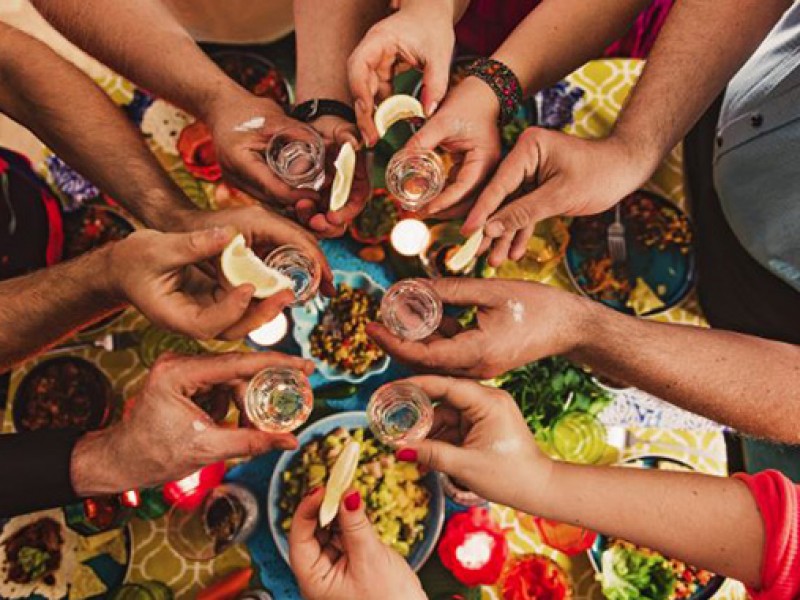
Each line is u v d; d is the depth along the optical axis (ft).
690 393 1.75
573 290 2.18
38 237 2.13
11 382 2.06
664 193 2.26
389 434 1.83
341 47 2.01
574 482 1.67
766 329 2.04
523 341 1.78
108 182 2.01
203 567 1.99
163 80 1.99
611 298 2.17
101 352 2.11
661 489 1.66
